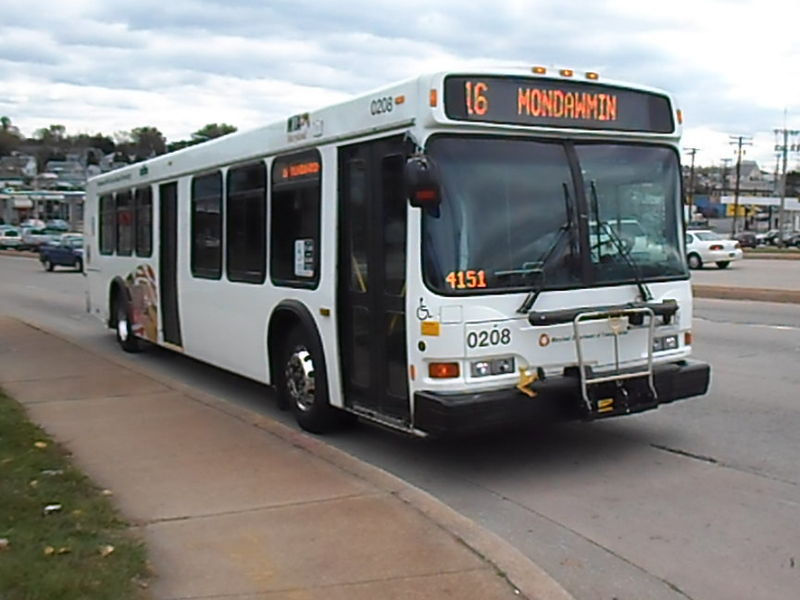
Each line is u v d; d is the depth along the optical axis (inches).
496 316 260.1
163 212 480.7
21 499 225.1
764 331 593.9
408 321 263.9
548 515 240.5
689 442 310.5
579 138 281.7
